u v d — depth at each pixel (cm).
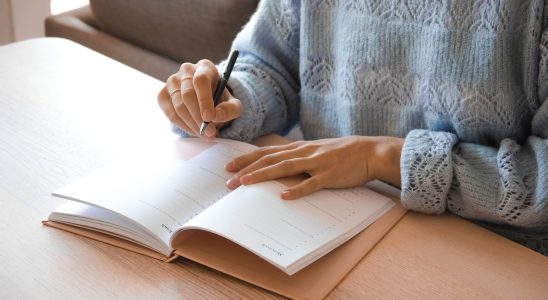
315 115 122
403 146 91
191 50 178
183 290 73
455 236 83
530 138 94
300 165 90
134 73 126
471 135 100
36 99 114
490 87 95
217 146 99
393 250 80
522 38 93
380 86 109
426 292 73
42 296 71
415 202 86
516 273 77
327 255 78
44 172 94
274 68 122
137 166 92
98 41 195
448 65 98
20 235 81
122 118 109
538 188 84
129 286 73
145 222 79
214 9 166
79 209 83
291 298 72
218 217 78
